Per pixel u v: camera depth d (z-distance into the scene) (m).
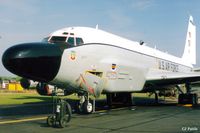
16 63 11.13
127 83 16.88
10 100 23.81
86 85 13.95
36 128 9.45
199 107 18.02
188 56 31.59
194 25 33.50
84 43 14.16
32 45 11.82
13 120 11.44
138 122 10.70
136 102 24.39
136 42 20.22
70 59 13.02
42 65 11.66
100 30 16.33
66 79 12.93
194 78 19.03
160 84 21.11
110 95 19.05
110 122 10.74
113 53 16.09
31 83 16.72
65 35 13.97
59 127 9.59
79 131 8.84
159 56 22.56
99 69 14.80
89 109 13.91
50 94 16.52
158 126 9.71
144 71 18.84
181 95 20.88
